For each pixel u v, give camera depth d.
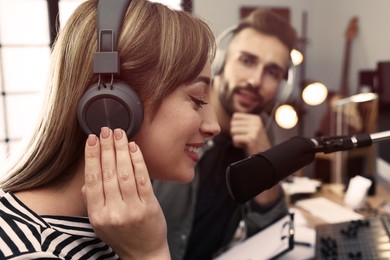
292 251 1.03
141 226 0.47
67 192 0.51
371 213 1.41
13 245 0.43
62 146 0.50
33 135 0.53
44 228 0.46
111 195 0.46
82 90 0.48
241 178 0.49
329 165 2.29
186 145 0.53
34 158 0.51
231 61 1.42
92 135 0.46
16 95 2.87
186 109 0.50
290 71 1.53
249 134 1.37
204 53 0.51
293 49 1.51
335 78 3.61
